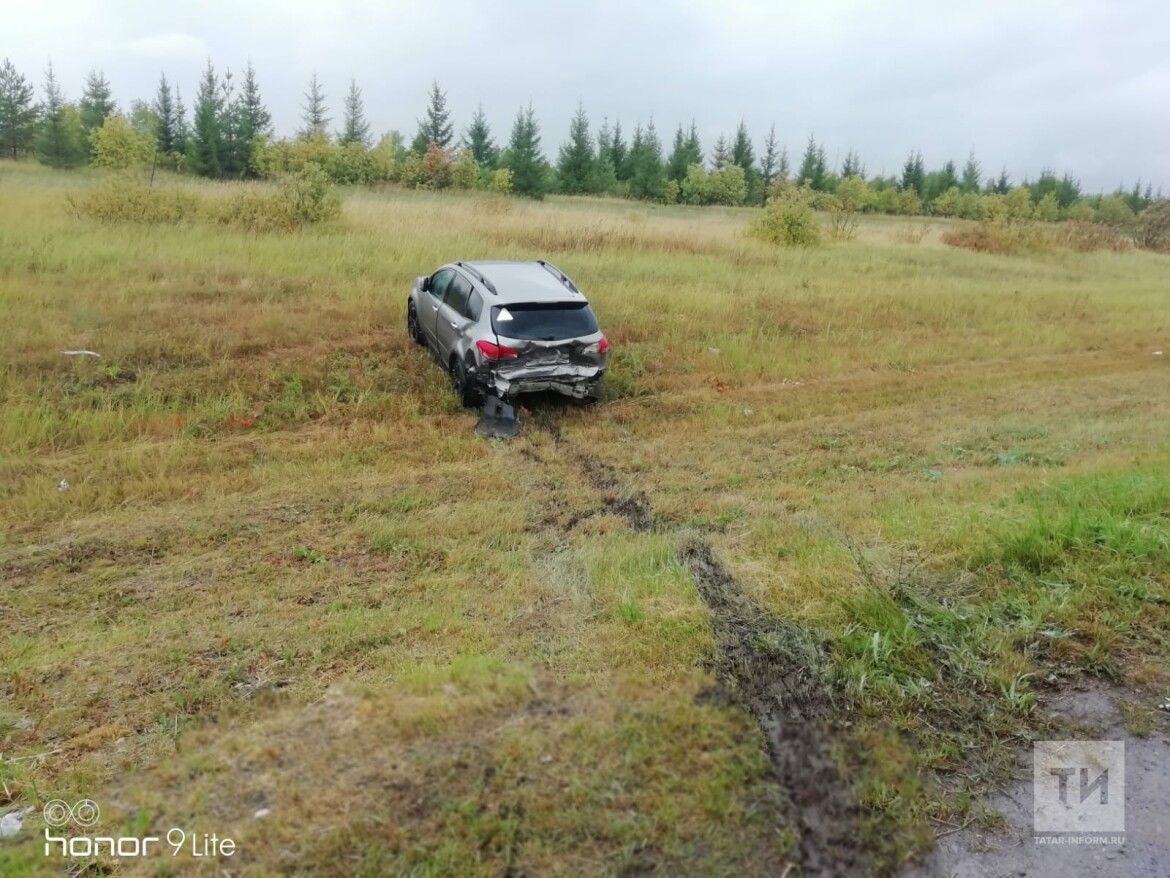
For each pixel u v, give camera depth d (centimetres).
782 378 1182
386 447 848
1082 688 436
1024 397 1141
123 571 590
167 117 4406
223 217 1702
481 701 400
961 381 1207
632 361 1148
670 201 5100
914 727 397
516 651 464
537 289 978
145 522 666
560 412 980
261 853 316
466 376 956
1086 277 2330
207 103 4178
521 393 977
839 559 551
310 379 981
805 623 471
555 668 438
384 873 306
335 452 827
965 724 404
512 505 719
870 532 629
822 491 766
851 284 1741
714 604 501
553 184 5088
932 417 1031
